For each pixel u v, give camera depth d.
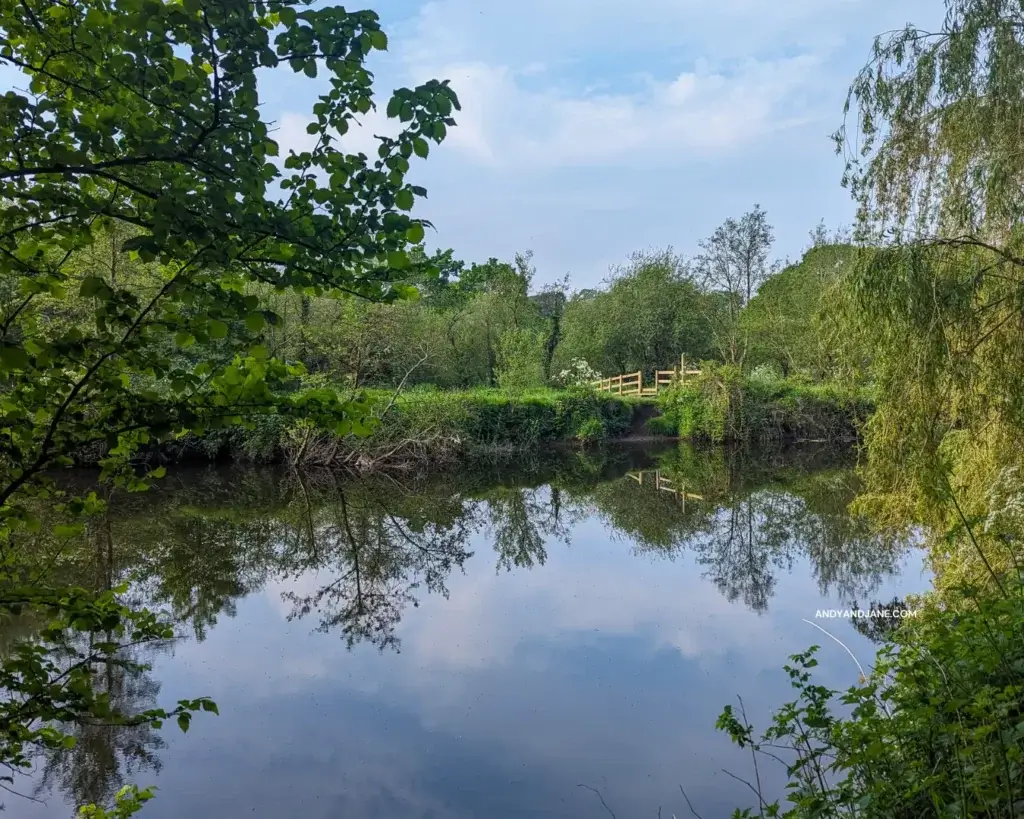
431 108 1.95
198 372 2.06
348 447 20.20
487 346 31.62
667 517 14.56
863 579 8.97
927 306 5.66
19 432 1.83
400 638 7.43
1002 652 2.44
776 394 26.64
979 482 5.82
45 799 4.46
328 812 4.27
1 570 2.21
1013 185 5.58
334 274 2.12
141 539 12.38
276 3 1.79
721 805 4.15
